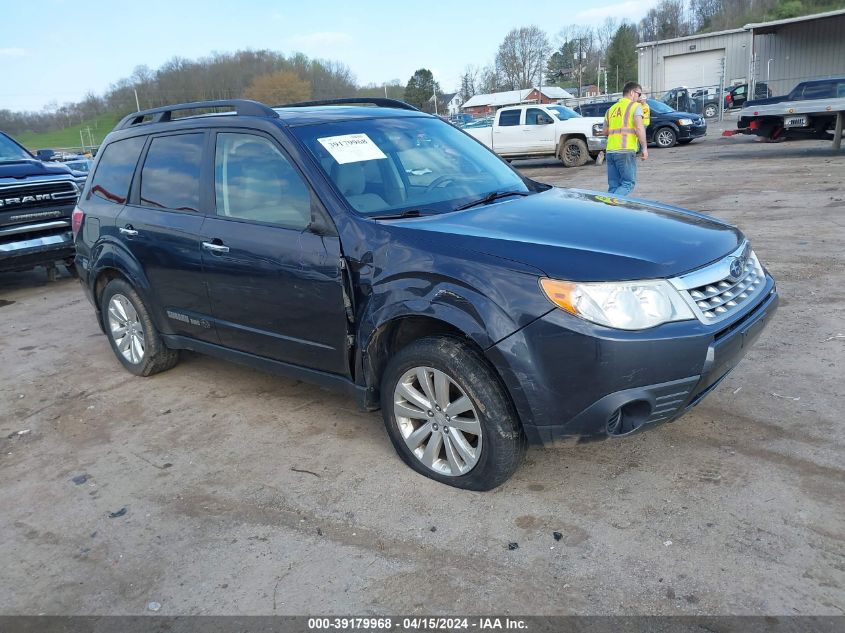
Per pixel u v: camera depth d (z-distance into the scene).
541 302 2.85
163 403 4.75
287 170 3.80
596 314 2.79
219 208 4.18
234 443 4.06
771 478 3.24
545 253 2.99
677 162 17.62
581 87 87.25
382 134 4.16
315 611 2.63
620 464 3.48
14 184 7.94
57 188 8.39
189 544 3.11
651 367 2.81
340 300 3.50
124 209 4.85
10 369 5.70
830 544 2.76
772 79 37.59
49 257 8.40
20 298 8.43
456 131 4.73
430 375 3.29
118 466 3.90
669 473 3.36
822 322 5.21
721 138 24.53
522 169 21.11
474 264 3.03
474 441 3.30
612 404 2.83
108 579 2.92
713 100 36.84
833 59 35.34
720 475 3.30
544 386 2.90
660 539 2.88
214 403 4.68
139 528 3.27
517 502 3.22
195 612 2.68
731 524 2.93
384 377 3.49
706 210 10.24
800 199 10.45
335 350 3.64
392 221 3.46
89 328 6.80
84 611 2.74
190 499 3.49
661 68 43.16
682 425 3.82
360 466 3.67
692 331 2.84
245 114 4.16
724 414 3.90
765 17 77.44
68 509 3.49
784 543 2.79
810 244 7.66
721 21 88.00
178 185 4.47
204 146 4.32
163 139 4.66
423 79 95.56
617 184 9.99
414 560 2.88
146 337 4.99
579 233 3.21
